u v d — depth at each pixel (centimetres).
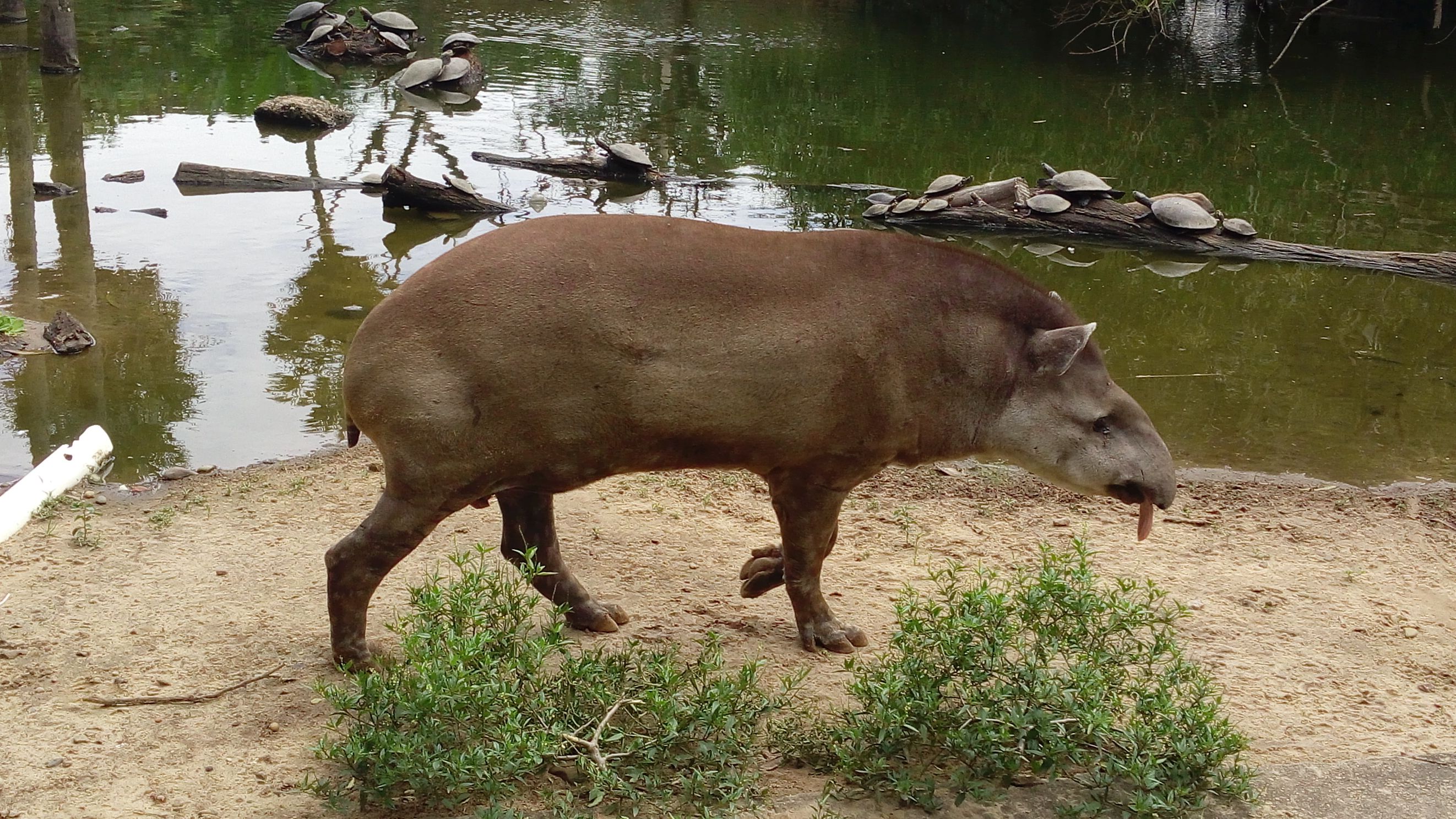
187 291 1193
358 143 1895
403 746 428
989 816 454
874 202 1633
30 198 1500
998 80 2678
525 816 443
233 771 480
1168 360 1133
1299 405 1030
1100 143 2109
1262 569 730
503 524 631
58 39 2244
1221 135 2197
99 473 801
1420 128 2289
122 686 541
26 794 461
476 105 2225
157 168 1681
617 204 1591
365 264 1298
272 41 2788
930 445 583
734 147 1977
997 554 733
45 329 1045
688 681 502
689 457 545
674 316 515
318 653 575
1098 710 470
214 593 634
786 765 492
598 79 2509
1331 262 1484
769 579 629
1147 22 3500
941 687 495
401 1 3441
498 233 528
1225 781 468
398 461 508
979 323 572
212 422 895
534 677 476
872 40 3172
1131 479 588
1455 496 852
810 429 543
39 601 618
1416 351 1176
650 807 454
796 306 534
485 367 497
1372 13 3550
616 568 688
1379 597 698
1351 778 495
